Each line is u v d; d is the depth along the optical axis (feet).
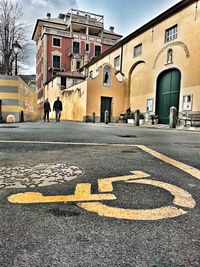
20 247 5.06
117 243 5.26
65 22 161.68
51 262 4.59
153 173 10.89
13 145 18.26
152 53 70.18
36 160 13.24
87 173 10.69
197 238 5.52
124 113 83.05
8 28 84.53
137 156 14.82
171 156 15.03
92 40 159.63
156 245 5.20
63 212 6.73
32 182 9.34
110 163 12.72
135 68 80.12
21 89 57.57
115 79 84.94
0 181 9.46
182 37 58.49
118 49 89.45
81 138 23.50
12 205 7.19
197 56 53.83
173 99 62.64
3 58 85.92
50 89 128.47
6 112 53.36
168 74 64.59
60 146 18.19
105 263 4.58
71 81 114.42
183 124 56.03
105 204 7.30
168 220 6.36
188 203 7.48
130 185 9.12
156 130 39.09
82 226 5.97
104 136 26.05
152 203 7.43
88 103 81.51
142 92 75.61
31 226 5.95
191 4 55.83
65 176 10.19
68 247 5.08
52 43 151.84
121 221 6.25
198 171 11.35
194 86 54.60
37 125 43.27
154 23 68.95
